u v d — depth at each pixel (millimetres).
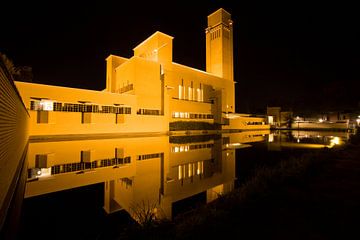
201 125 43375
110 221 5387
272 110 78688
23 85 23828
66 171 10492
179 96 46438
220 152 17062
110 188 8188
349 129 57094
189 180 9383
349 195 5469
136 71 34062
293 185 6348
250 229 3805
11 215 5629
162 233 3846
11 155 7086
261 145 21859
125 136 29891
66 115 26625
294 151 17266
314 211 4516
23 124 13742
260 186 5984
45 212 5910
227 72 63375
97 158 13695
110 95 30359
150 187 8352
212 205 5203
